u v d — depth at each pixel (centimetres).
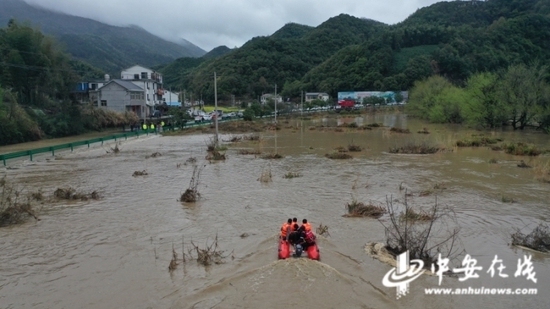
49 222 1410
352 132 4838
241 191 1831
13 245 1195
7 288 929
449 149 3077
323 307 786
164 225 1359
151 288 910
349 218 1395
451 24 16125
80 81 6462
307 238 1057
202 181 2075
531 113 4281
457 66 11600
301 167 2450
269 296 827
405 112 8738
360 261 1025
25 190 1916
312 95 11519
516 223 1337
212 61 15112
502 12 16350
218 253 1090
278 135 4650
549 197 1664
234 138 4094
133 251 1135
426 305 812
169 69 17212
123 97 6575
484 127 4875
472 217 1399
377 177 2105
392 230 1253
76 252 1137
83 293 898
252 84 11806
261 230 1287
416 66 11744
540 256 1062
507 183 1930
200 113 7494
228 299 834
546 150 2895
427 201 1614
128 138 4406
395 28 16850
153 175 2270
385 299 831
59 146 3234
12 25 5562
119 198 1739
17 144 4212
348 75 12325
